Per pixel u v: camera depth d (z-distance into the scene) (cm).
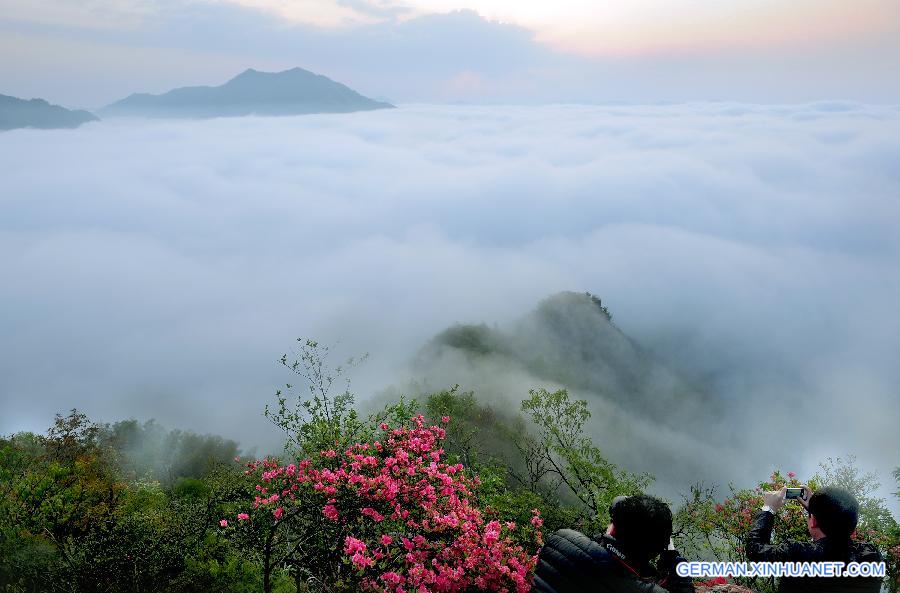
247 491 727
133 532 707
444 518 571
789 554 330
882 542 748
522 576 523
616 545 292
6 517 718
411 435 715
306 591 633
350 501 600
